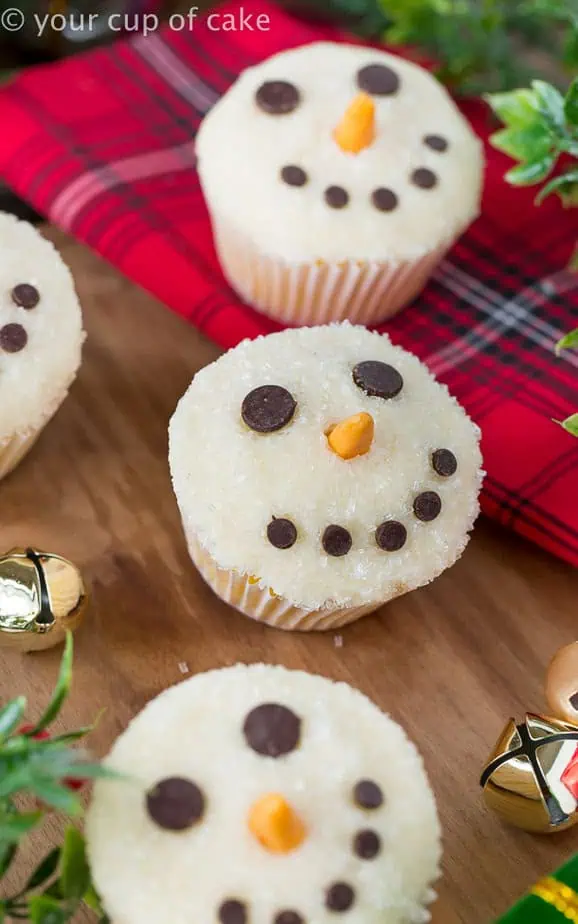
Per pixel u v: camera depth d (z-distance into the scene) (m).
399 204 0.46
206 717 0.38
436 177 0.47
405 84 0.48
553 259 0.52
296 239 0.46
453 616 0.45
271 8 0.56
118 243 0.50
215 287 0.50
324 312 0.49
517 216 0.52
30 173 0.51
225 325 0.49
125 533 0.45
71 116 0.52
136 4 0.57
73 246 0.51
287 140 0.47
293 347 0.43
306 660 0.44
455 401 0.44
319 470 0.41
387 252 0.46
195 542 0.43
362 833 0.37
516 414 0.48
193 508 0.42
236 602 0.44
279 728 0.38
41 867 0.37
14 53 0.58
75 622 0.42
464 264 0.51
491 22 0.53
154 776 0.37
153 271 0.49
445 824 0.42
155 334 0.49
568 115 0.46
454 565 0.46
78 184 0.51
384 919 0.36
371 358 0.43
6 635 0.41
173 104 0.53
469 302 0.50
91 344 0.48
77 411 0.47
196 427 0.42
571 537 0.45
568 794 0.40
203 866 0.36
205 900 0.36
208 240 0.50
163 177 0.51
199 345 0.49
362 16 0.57
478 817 0.42
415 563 0.42
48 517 0.45
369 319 0.50
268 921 0.36
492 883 0.41
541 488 0.46
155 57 0.54
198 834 0.37
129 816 0.37
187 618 0.44
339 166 0.47
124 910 0.36
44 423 0.44
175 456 0.42
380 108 0.47
